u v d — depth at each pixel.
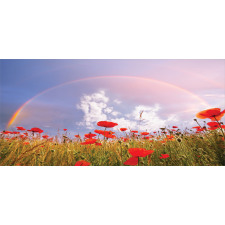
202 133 2.04
